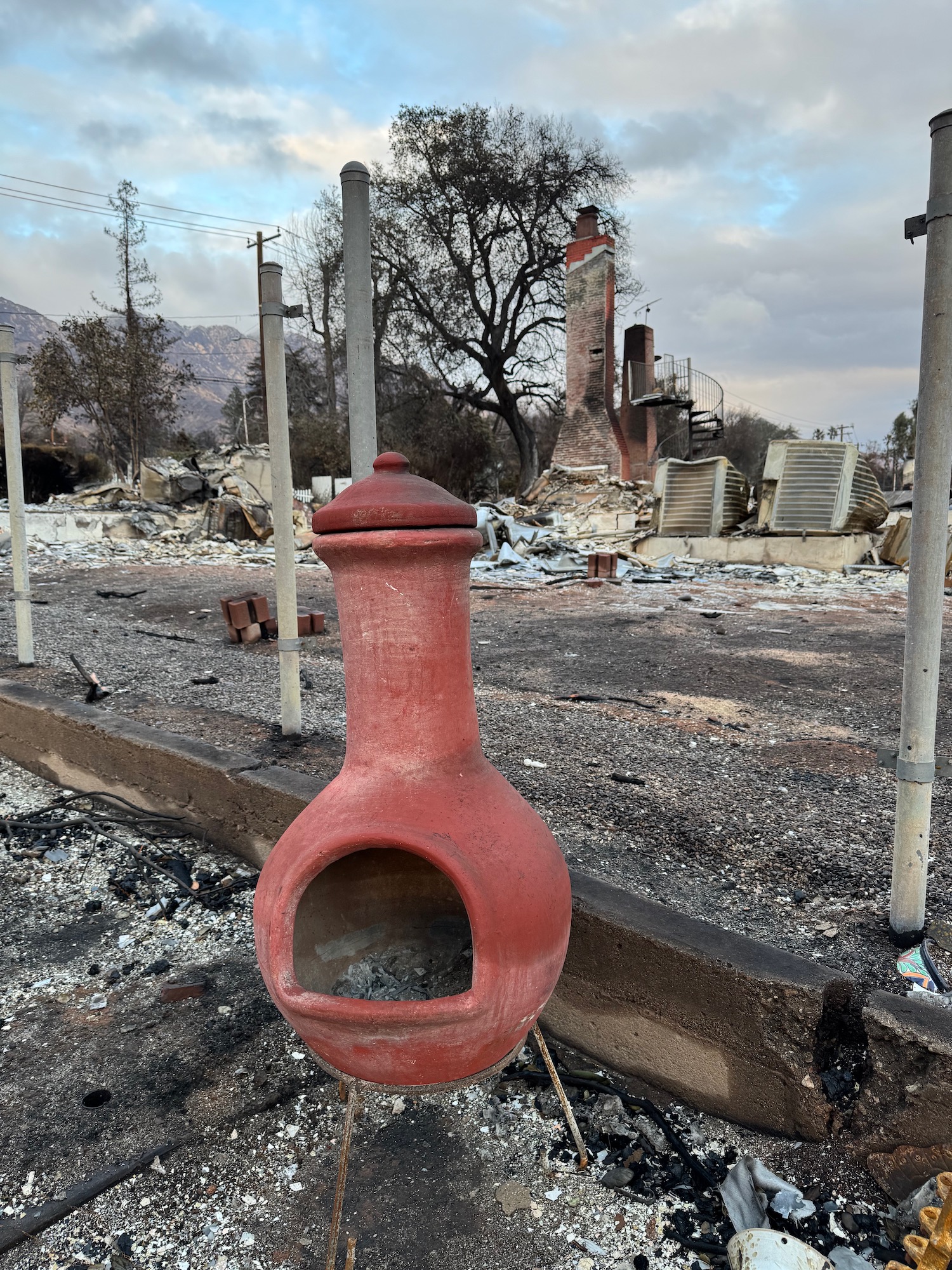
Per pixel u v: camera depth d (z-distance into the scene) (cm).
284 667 416
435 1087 161
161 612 964
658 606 1115
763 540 1659
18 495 583
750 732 494
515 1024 159
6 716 482
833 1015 192
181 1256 176
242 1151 204
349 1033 150
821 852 311
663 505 1838
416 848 150
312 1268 173
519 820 169
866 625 945
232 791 351
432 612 165
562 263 3278
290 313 384
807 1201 183
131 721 427
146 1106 218
